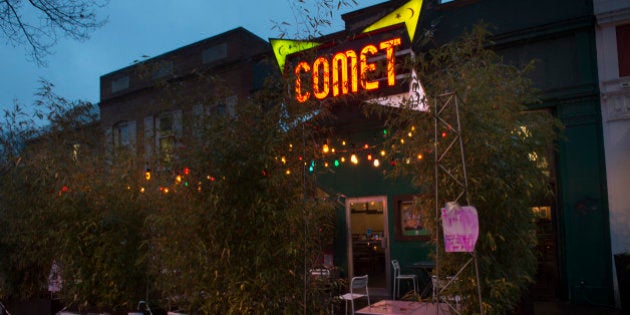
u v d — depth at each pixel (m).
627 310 6.14
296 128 4.66
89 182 6.27
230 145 4.54
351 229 9.46
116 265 5.80
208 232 4.66
